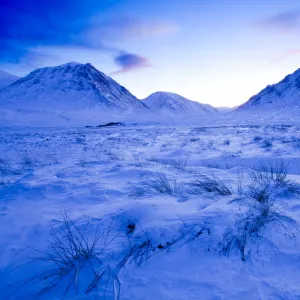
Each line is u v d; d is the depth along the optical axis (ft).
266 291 6.66
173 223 9.50
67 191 16.92
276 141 49.49
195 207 11.12
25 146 61.67
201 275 7.41
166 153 43.01
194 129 120.67
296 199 12.83
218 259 8.03
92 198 14.98
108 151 44.91
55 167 27.68
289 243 8.63
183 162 34.63
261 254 8.16
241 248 8.35
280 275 7.26
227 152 39.93
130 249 8.68
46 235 10.45
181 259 8.11
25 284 7.61
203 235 8.81
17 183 19.26
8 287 7.57
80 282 7.46
